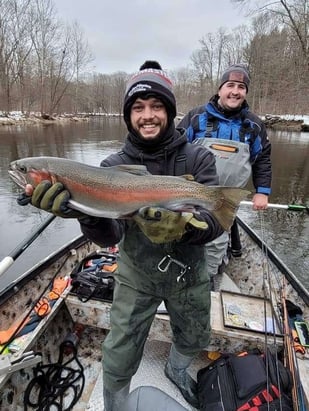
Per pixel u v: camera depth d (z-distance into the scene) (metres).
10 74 34.69
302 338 2.24
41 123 33.50
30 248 5.76
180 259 1.64
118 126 36.66
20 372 2.06
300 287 2.77
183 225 1.47
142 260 1.67
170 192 1.56
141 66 1.67
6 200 8.22
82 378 2.34
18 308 2.39
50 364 2.32
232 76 2.80
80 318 2.51
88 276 2.60
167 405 1.67
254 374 1.91
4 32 32.59
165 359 2.55
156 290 1.71
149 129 1.63
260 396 1.81
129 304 1.74
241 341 2.27
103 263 2.94
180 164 1.73
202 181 1.73
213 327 2.31
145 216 1.47
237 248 3.85
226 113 2.93
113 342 1.78
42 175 1.55
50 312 2.32
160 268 1.64
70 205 1.53
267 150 3.23
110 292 2.52
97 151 16.42
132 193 1.57
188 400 2.15
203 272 1.76
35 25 36.09
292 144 19.34
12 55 34.09
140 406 1.66
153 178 1.57
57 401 2.17
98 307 2.44
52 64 38.53
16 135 22.36
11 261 2.23
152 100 1.57
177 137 1.72
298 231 7.14
